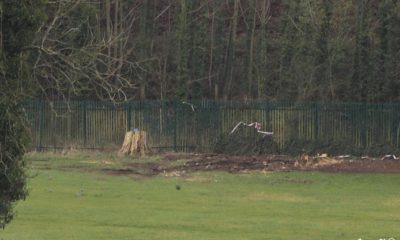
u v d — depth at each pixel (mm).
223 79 189375
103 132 139875
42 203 64312
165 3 199500
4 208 30156
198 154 132250
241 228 52250
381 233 50562
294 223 55156
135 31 183750
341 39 168750
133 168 107125
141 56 170375
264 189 82875
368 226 54031
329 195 77625
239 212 61750
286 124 135250
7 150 29109
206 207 64938
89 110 139625
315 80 166500
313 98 165875
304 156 126438
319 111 134375
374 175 101125
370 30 163125
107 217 56875
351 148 131875
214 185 86438
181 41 178250
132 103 140250
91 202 66500
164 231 50188
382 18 162750
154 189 79812
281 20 184250
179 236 47875
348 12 174625
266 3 192625
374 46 162750
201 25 183000
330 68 166125
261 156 129750
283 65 174125
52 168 104250
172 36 187250
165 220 55750
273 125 135875
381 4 163625
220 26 194000
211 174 100938
